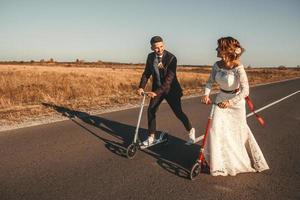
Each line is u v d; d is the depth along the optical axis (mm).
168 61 6410
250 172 5668
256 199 4676
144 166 5871
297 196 4824
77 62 181750
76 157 6270
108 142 7449
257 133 9102
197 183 5164
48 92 16922
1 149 6680
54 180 5113
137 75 37312
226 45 5094
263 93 22281
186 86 28641
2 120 9734
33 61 166500
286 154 6973
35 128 8664
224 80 5242
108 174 5434
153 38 6344
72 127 8898
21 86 18156
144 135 8352
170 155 6574
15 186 4852
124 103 14875
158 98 6660
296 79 53688
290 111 13688
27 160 6023
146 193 4750
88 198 4523
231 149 5379
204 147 5473
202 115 11922
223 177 5422
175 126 9555
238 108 5297
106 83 23312
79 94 17203
